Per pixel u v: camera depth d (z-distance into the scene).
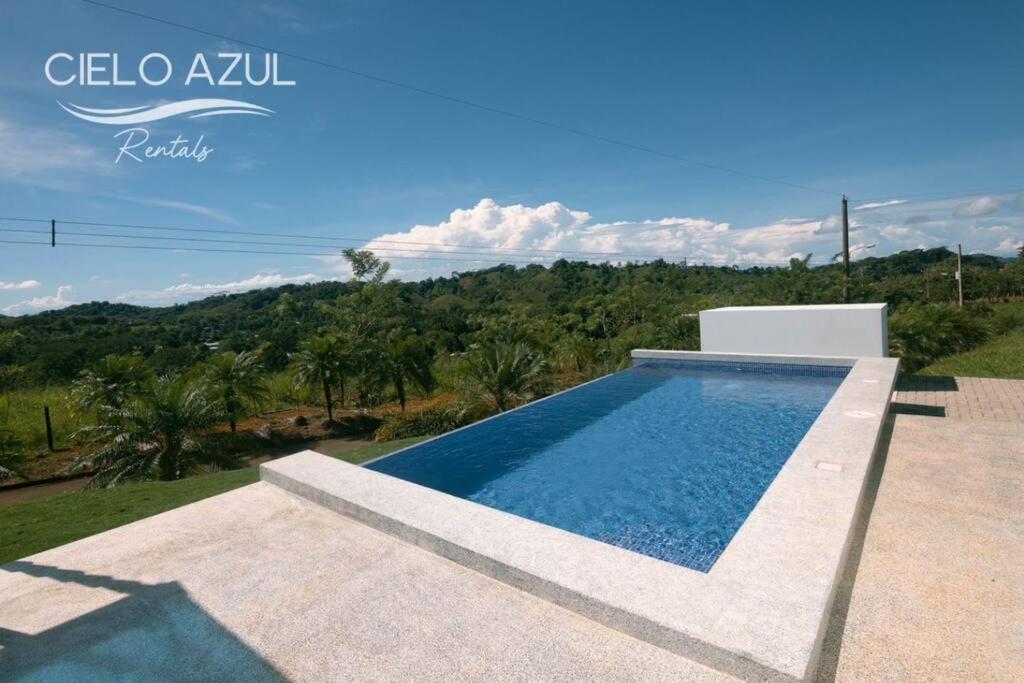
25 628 2.68
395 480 4.08
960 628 2.38
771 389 9.27
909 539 3.21
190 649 2.45
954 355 16.38
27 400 15.05
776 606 2.22
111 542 3.59
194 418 10.36
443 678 2.15
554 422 7.91
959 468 4.33
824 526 2.87
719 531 4.45
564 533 3.06
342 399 18.28
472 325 45.53
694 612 2.23
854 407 5.49
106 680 2.28
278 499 4.20
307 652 2.37
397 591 2.80
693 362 11.41
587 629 2.38
